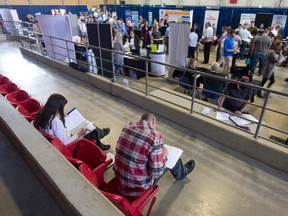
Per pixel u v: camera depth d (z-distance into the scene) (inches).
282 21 393.7
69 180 52.7
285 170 93.2
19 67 238.7
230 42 238.8
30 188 76.6
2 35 402.6
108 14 589.3
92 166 75.7
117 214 44.0
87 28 208.7
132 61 241.0
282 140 134.2
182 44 209.5
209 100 181.2
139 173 57.7
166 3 693.3
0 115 84.4
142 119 62.4
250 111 180.7
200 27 497.0
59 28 226.1
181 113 124.6
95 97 166.4
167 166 73.6
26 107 105.8
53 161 59.2
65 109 147.4
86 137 95.3
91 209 45.1
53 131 77.2
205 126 115.1
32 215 67.3
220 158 101.9
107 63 218.4
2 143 98.7
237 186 86.7
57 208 69.3
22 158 89.5
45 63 251.3
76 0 698.2
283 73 282.8
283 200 81.0
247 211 76.5
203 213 75.5
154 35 346.0
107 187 68.6
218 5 601.6
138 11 607.5
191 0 642.2
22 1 591.5
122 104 155.4
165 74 264.2
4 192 75.2
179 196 82.0
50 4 643.5
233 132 104.3
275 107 189.5
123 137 58.9
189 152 105.7
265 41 222.8
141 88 220.4
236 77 204.8
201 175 92.0
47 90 178.5
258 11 446.9
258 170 95.0
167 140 114.8
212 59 345.7
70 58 216.8
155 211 76.1
